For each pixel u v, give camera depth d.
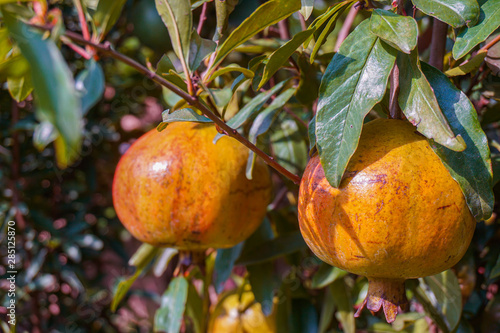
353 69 0.33
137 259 0.49
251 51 0.44
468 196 0.31
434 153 0.32
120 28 0.67
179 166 0.38
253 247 0.47
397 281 0.34
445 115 0.33
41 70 0.24
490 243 0.46
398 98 0.32
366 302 0.35
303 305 0.52
